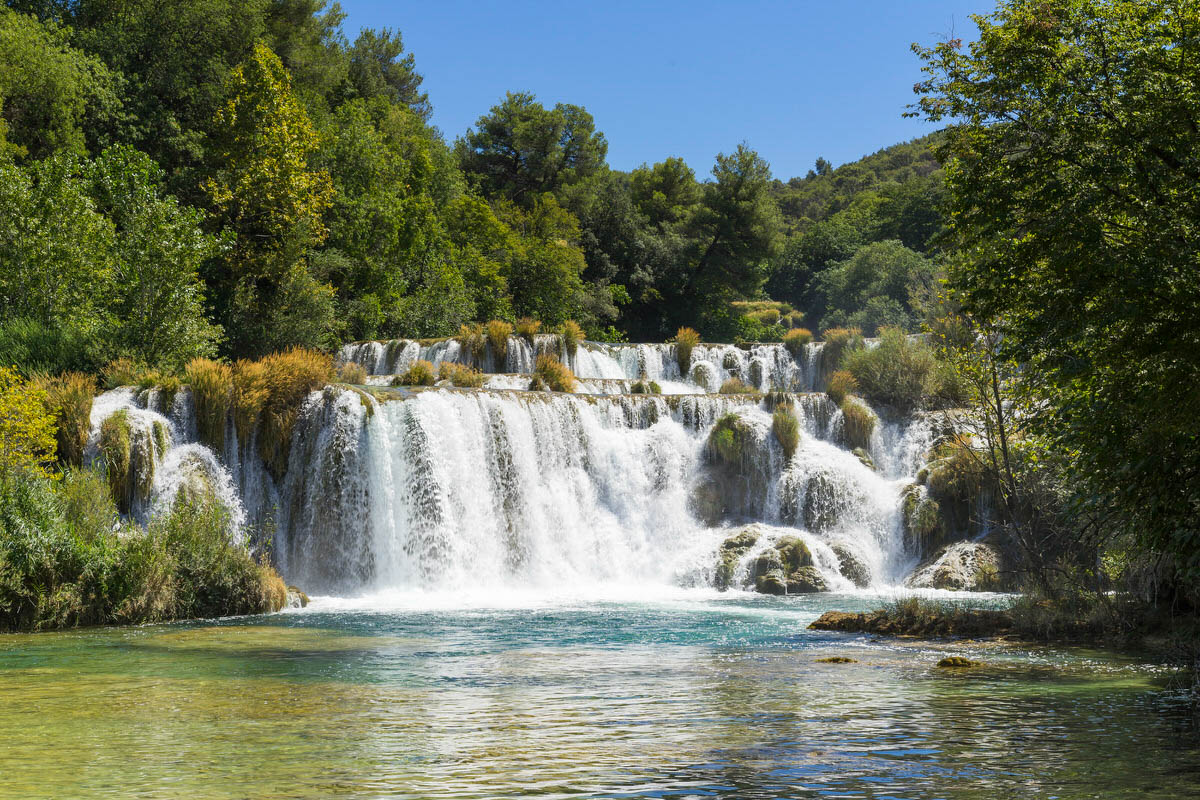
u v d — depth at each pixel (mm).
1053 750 8438
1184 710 10305
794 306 121688
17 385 23266
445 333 55094
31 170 38094
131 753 8438
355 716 10219
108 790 7184
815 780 7477
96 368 31234
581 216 85750
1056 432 14273
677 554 30844
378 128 71938
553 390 36438
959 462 30625
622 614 21828
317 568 27328
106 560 20062
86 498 21281
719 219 83125
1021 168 12945
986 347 20688
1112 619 16453
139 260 34750
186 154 51406
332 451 27844
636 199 97438
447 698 11328
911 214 115688
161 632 18391
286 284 44469
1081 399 13531
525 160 91500
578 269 75062
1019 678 12516
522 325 45594
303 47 64625
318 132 54000
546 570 30156
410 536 28203
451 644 16656
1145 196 12469
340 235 53469
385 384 36750
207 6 54000
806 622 20047
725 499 32781
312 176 46562
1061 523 20734
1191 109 12109
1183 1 12469
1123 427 12641
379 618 21016
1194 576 14180
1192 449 12586
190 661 14594
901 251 89312
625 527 31734
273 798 6973
